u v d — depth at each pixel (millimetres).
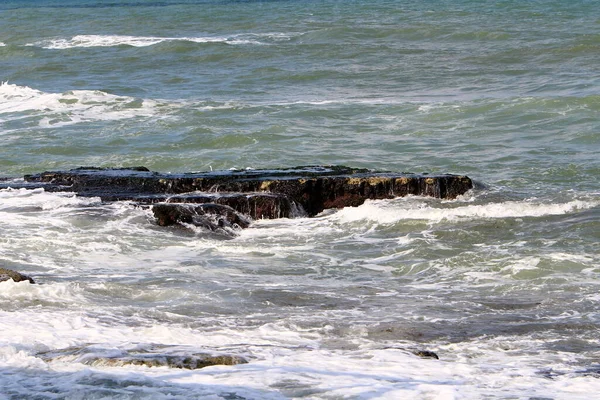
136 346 21328
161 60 110688
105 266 32062
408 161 52781
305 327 24594
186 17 172875
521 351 22531
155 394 17625
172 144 58750
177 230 37250
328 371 19672
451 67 94562
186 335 23359
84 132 63344
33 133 63438
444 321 25391
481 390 18734
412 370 20172
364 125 63812
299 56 108062
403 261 33312
